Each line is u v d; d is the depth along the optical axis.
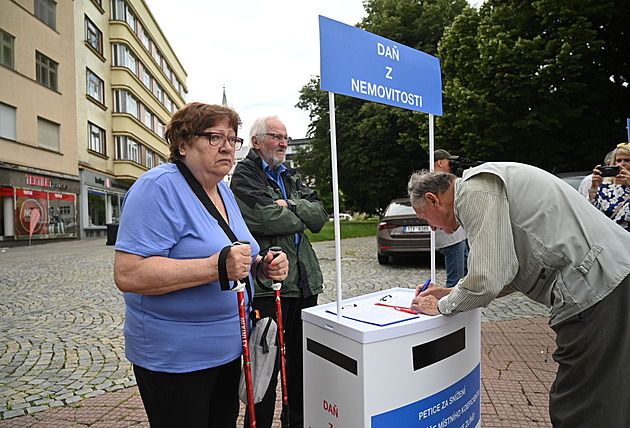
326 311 1.91
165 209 1.46
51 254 13.12
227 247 1.42
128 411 2.79
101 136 25.33
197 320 1.51
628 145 3.71
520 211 1.68
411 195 1.97
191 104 1.61
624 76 12.73
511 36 12.19
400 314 1.81
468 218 1.71
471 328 1.97
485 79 12.41
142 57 30.30
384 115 17.44
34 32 18.39
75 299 6.23
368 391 1.57
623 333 1.56
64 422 2.66
